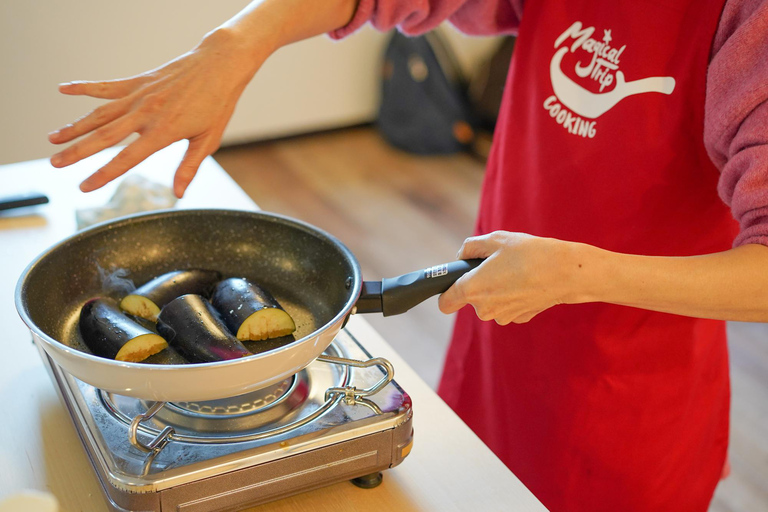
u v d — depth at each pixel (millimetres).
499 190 1032
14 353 816
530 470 1068
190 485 590
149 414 598
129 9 2555
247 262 816
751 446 1812
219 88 729
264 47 785
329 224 2652
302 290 790
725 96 702
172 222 806
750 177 644
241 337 702
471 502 667
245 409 656
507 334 1030
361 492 672
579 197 917
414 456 717
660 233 884
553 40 917
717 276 641
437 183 3023
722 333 1001
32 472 667
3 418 728
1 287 914
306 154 3166
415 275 689
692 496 1087
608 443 993
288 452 618
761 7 670
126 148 672
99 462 605
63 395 708
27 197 1078
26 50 2459
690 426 1011
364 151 3234
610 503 1035
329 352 734
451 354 1179
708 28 760
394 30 3145
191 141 733
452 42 3346
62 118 2609
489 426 1123
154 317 739
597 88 881
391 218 2732
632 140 858
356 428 639
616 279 649
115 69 2637
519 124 991
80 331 705
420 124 3193
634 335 927
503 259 663
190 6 2654
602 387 959
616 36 853
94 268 766
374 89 3332
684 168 843
